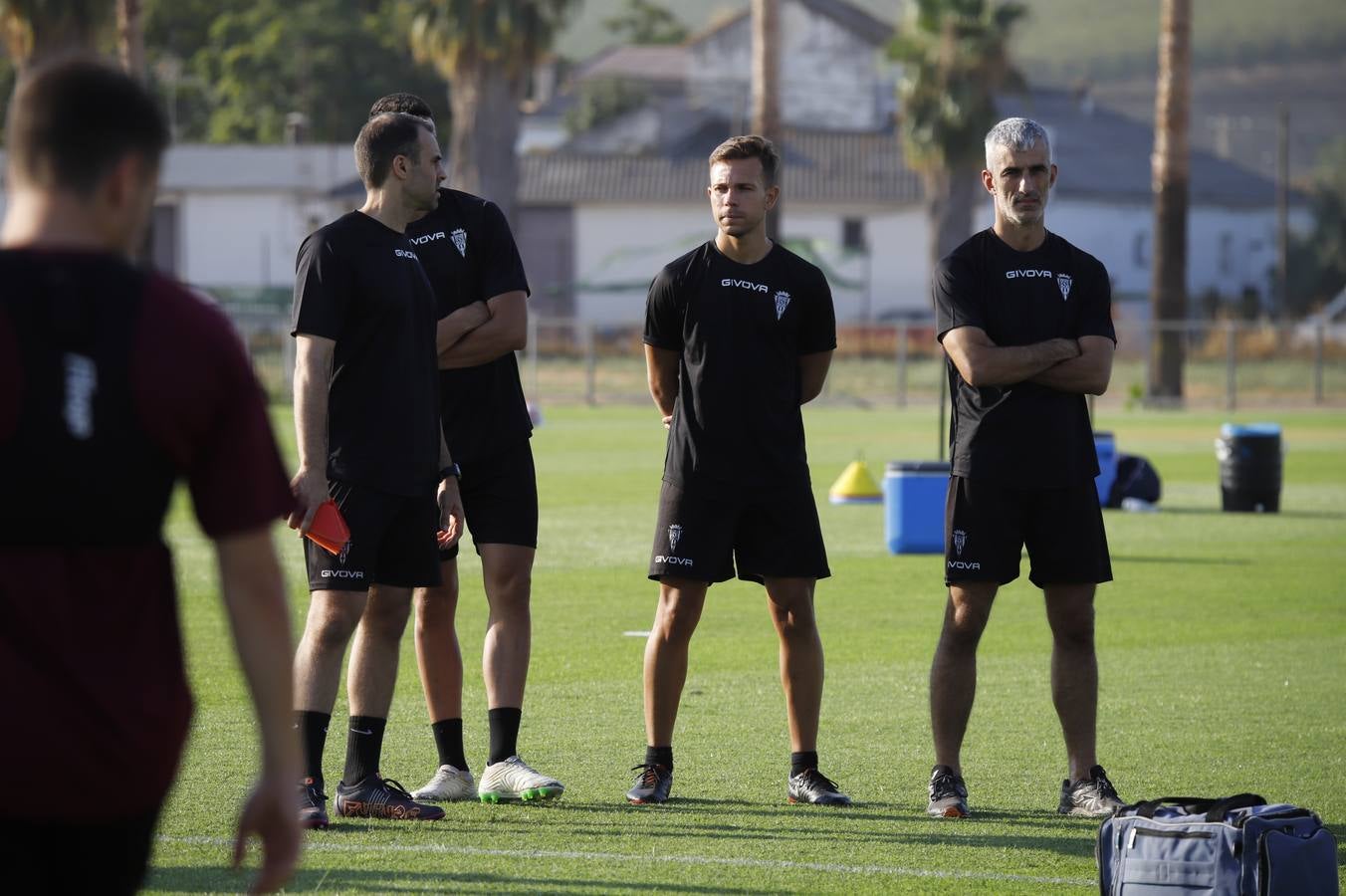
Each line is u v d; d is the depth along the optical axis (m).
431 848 20.33
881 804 23.05
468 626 39.31
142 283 9.97
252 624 10.38
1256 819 16.89
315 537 20.50
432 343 22.00
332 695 21.56
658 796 23.14
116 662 9.97
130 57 129.88
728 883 18.77
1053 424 22.48
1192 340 163.62
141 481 9.96
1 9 132.25
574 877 18.97
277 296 184.88
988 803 23.19
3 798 9.78
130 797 10.09
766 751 26.53
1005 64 187.38
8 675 9.77
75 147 9.91
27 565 9.79
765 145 23.12
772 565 23.14
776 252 23.38
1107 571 22.77
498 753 23.28
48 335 9.69
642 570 48.75
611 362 164.75
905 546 53.44
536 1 170.50
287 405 128.62
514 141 174.88
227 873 18.97
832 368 157.25
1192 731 28.08
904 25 189.62
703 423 23.08
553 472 81.69
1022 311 22.59
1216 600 44.03
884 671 33.91
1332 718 29.22
